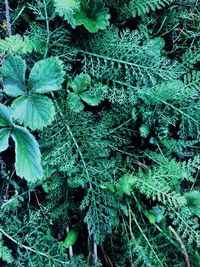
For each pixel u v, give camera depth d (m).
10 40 0.24
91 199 0.26
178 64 0.29
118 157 0.29
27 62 0.26
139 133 0.29
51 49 0.26
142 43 0.29
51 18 0.25
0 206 0.27
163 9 0.29
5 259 0.25
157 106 0.27
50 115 0.24
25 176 0.24
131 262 0.28
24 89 0.24
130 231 0.28
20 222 0.26
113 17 0.28
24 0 0.26
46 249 0.27
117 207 0.27
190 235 0.27
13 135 0.24
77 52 0.27
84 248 0.29
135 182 0.27
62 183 0.27
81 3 0.25
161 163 0.28
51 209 0.28
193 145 0.31
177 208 0.28
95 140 0.26
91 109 0.29
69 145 0.26
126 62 0.26
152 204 0.29
